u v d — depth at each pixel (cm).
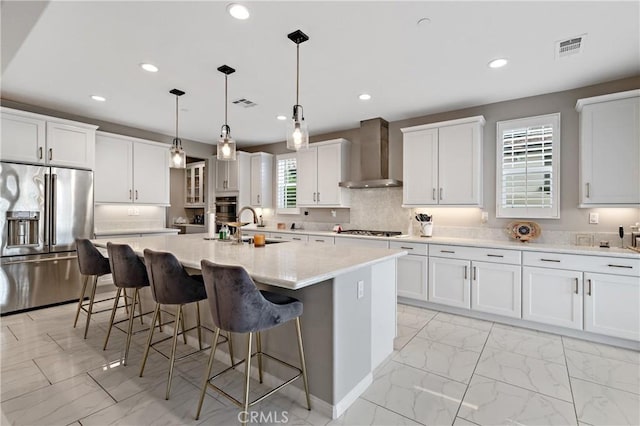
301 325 196
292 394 201
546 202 338
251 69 291
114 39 240
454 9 205
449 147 382
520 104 361
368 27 225
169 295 202
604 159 293
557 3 198
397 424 176
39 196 362
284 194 573
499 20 216
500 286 323
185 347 269
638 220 302
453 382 218
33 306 360
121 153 468
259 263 196
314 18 214
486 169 381
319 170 507
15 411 184
